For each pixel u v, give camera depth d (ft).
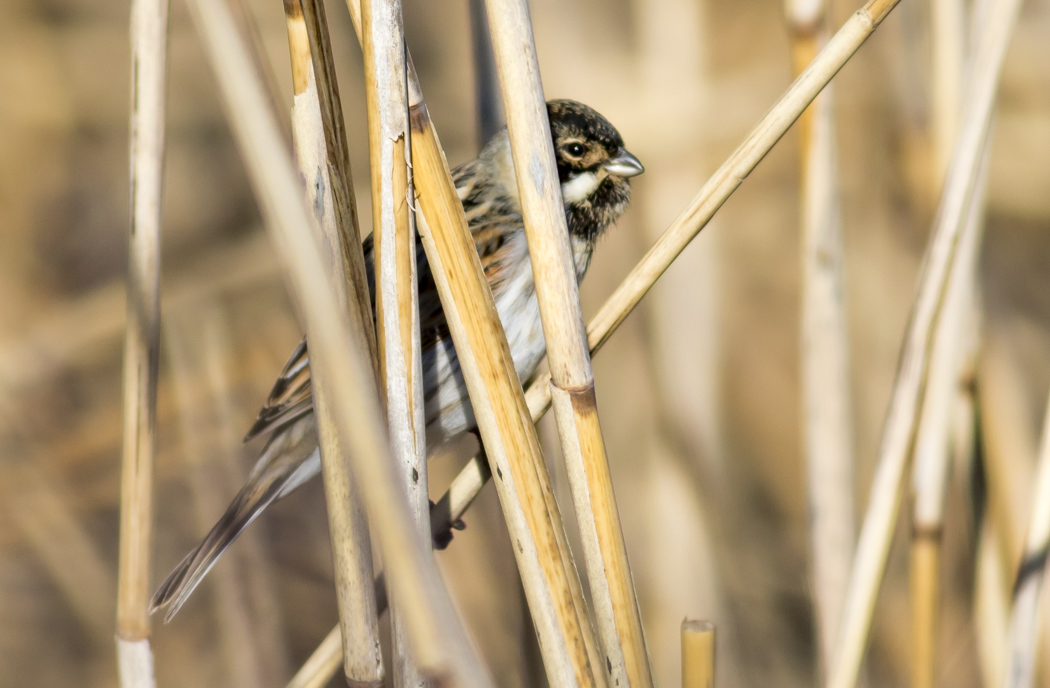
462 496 17.47
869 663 31.96
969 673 29.37
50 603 31.89
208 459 26.91
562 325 13.70
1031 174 39.75
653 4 33.78
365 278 13.56
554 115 23.99
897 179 35.68
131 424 16.31
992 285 25.03
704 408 30.73
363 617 14.19
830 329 21.26
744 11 43.04
